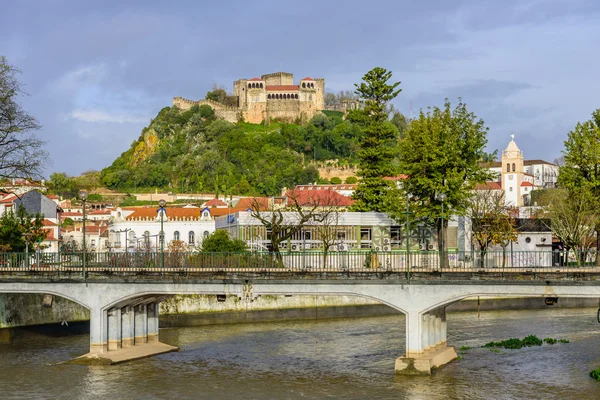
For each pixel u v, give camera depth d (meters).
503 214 116.75
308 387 56.09
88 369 62.22
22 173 80.94
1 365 63.88
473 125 86.69
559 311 102.81
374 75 107.94
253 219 100.25
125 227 158.88
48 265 69.56
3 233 97.06
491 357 66.25
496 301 105.88
